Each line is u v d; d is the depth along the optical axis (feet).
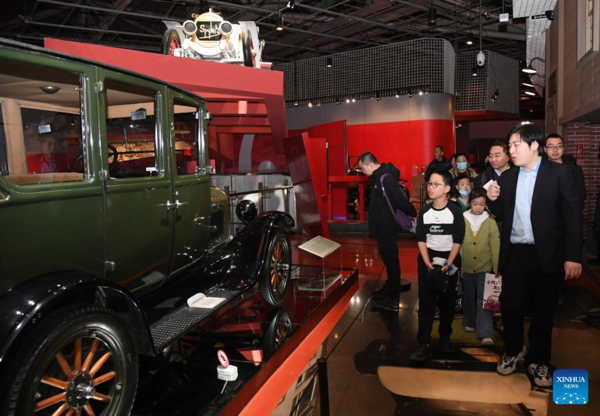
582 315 13.11
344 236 27.86
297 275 14.53
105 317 5.44
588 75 18.94
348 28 43.62
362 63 44.73
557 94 25.41
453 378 9.58
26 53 5.24
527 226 9.19
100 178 6.33
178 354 8.55
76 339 5.14
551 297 9.17
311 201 20.74
